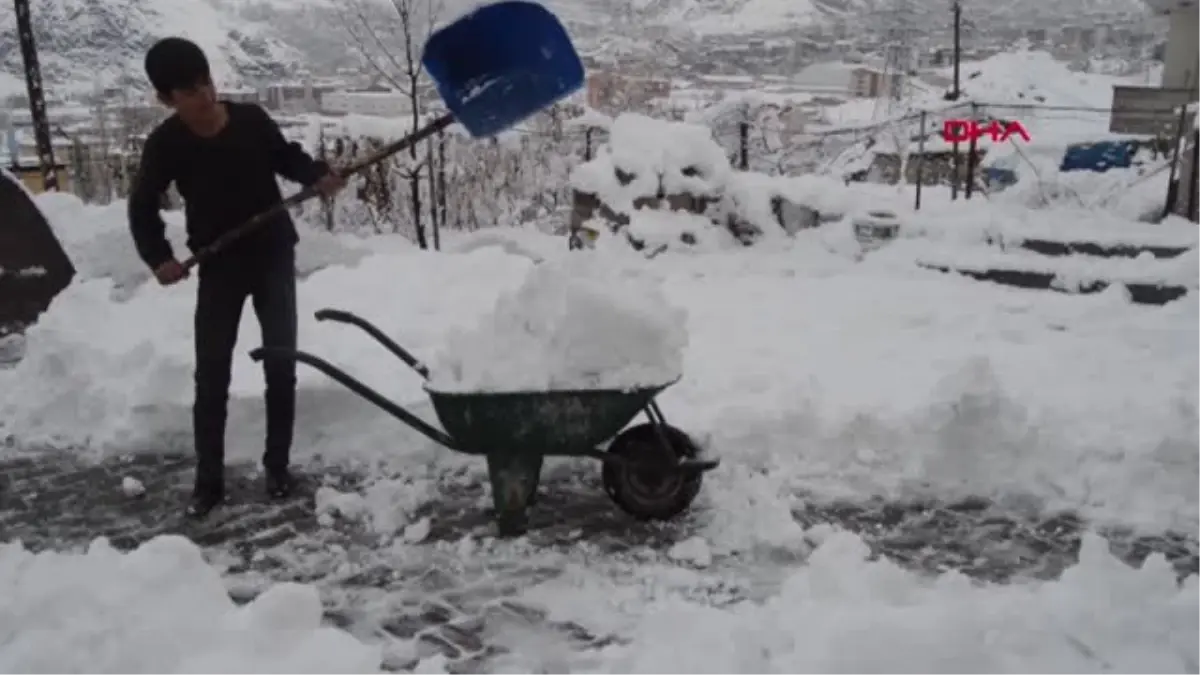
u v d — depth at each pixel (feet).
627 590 12.62
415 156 37.93
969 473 15.48
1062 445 15.67
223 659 10.02
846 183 40.37
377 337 14.55
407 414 13.67
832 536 12.48
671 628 11.27
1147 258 27.35
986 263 27.99
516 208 41.60
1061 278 26.84
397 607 12.30
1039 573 13.12
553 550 13.66
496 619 12.03
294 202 14.08
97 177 42.88
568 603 12.33
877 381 18.78
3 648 10.31
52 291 23.75
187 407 17.01
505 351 13.39
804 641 10.44
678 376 13.65
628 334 13.46
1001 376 19.30
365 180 39.24
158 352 18.66
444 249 35.37
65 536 14.14
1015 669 10.22
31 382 18.37
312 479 15.80
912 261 29.25
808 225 32.19
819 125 51.11
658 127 32.60
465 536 13.93
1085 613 10.99
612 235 31.17
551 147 42.80
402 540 13.89
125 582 11.00
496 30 13.84
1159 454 15.53
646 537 14.01
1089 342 21.81
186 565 11.27
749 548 13.69
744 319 23.30
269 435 15.10
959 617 10.59
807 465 15.97
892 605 11.36
